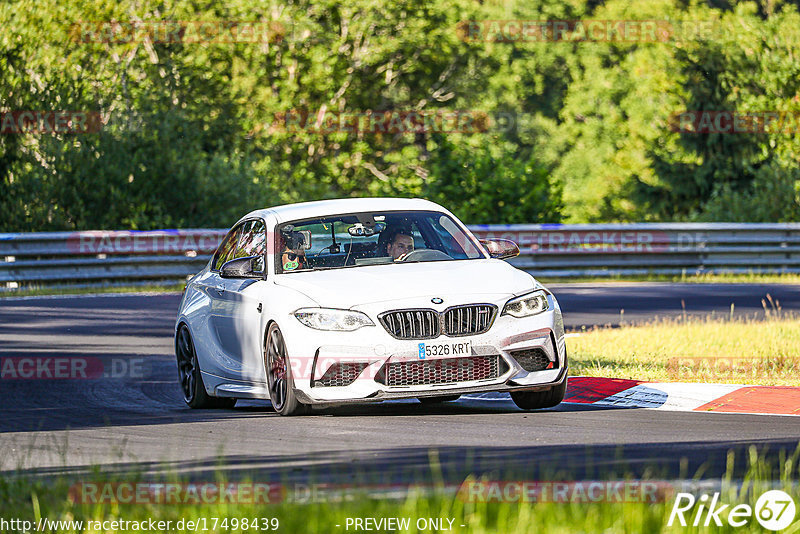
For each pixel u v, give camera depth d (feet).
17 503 63.98
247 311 108.78
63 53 386.32
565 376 103.04
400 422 98.12
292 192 442.09
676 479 70.54
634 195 488.02
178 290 255.91
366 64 530.68
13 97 324.60
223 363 113.29
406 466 76.74
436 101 592.60
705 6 620.90
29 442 94.17
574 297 230.07
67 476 73.00
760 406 103.86
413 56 552.41
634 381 116.06
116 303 224.53
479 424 96.17
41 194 318.86
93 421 106.83
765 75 445.78
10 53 341.62
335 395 98.32
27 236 257.14
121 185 329.93
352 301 99.50
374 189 366.84
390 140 547.08
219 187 345.10
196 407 118.62
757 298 224.33
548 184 349.82
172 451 86.48
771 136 437.99
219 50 484.33
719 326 166.61
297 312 100.63
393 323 98.02
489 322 99.35
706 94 462.60
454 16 550.77
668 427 93.35
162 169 337.52
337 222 113.29
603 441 86.48
